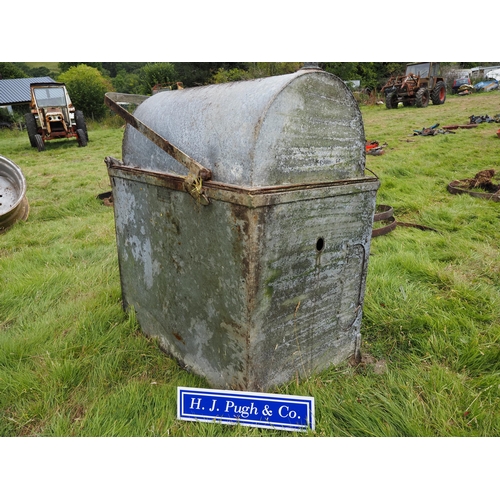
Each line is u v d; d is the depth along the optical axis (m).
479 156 7.28
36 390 2.03
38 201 5.92
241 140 1.53
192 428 1.80
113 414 1.87
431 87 16.05
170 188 1.88
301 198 1.61
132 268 2.44
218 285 1.74
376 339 2.45
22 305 2.86
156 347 2.33
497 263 3.27
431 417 1.83
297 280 1.75
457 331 2.39
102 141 13.80
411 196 5.21
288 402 1.78
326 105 1.69
